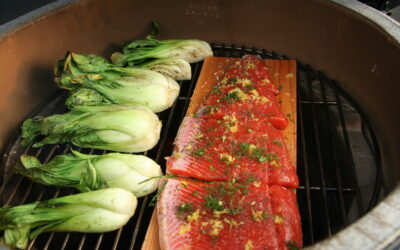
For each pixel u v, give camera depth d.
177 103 0.66
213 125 0.55
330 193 0.57
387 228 0.35
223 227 0.45
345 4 0.58
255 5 0.67
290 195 0.48
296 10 0.64
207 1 0.69
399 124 0.49
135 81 0.59
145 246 0.47
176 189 0.48
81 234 0.54
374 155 0.54
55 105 0.65
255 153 0.51
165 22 0.73
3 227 0.47
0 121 0.58
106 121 0.53
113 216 0.48
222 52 0.73
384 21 0.53
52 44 0.64
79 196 0.48
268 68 0.65
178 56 0.67
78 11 0.66
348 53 0.60
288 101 0.60
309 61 0.67
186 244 0.44
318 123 0.63
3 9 0.75
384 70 0.53
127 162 0.50
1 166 0.57
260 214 0.45
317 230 0.54
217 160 0.51
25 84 0.62
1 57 0.58
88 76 0.59
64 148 0.61
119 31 0.72
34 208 0.48
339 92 0.62
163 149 0.61
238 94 0.57
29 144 0.59
